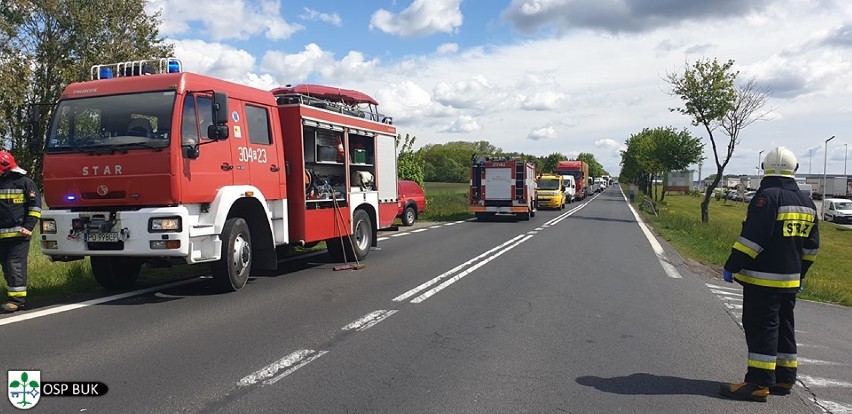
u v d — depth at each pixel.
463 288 9.02
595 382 4.95
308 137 10.10
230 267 8.19
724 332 6.69
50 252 7.57
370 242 12.31
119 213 7.32
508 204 25.33
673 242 17.66
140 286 8.66
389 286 9.06
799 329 7.23
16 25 26.97
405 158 28.80
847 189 76.12
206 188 7.76
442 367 5.23
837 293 10.16
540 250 14.41
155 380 4.71
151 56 29.72
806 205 4.58
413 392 4.60
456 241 16.33
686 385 4.93
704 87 24.47
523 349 5.84
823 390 4.91
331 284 9.16
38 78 28.02
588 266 11.74
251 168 8.69
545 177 37.66
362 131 11.84
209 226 7.77
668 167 53.94
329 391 4.58
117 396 4.37
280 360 5.29
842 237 33.81
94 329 6.18
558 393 4.66
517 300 8.21
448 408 4.30
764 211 4.50
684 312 7.70
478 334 6.36
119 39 29.12
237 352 5.50
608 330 6.66
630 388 4.82
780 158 4.63
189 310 7.15
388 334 6.27
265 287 8.80
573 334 6.45
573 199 49.00
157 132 7.36
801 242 4.61
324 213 10.44
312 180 10.09
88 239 7.38
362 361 5.34
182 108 7.48
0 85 22.05
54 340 5.75
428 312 7.34
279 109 9.81
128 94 7.61
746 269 4.66
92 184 7.46
